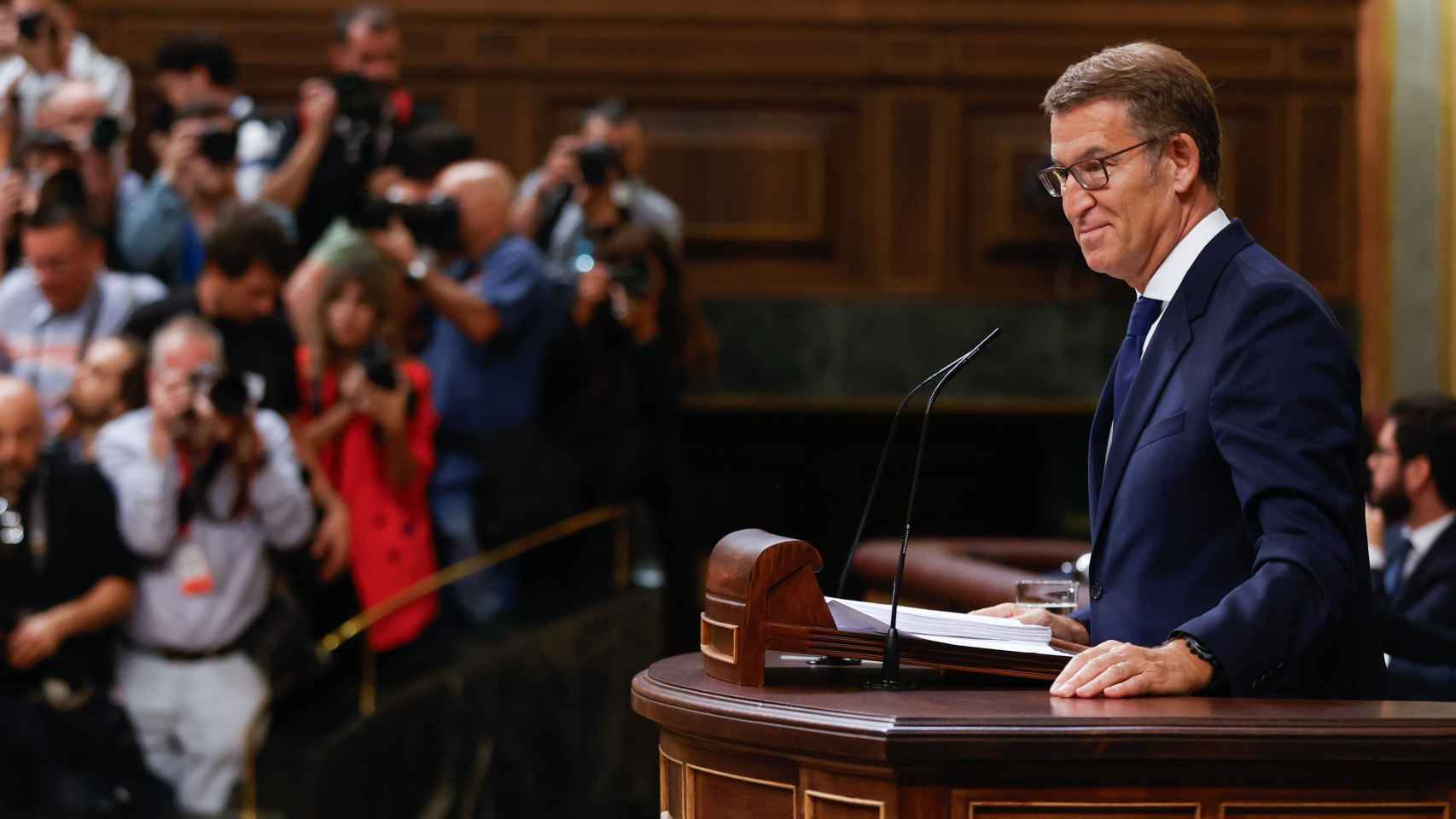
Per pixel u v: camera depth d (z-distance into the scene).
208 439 15.28
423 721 16.48
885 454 8.52
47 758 14.71
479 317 17.66
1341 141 27.61
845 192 27.48
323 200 19.73
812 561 7.72
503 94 27.14
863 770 6.62
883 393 27.25
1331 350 7.86
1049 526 27.23
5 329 17.81
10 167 19.34
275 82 26.83
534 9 27.11
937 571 14.77
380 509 16.41
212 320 16.28
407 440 16.58
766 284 27.42
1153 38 27.36
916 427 27.55
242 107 21.11
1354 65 27.55
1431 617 15.05
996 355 27.20
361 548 16.22
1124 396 8.71
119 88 23.62
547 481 17.97
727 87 27.34
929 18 27.28
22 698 14.71
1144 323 8.67
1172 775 6.60
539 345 18.36
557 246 21.44
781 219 27.44
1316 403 7.74
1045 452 27.62
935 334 27.25
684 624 19.97
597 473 18.78
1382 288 26.86
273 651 15.57
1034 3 27.28
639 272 19.30
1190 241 8.39
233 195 19.66
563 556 17.94
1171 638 7.52
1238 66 27.50
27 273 17.97
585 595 18.06
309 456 16.16
